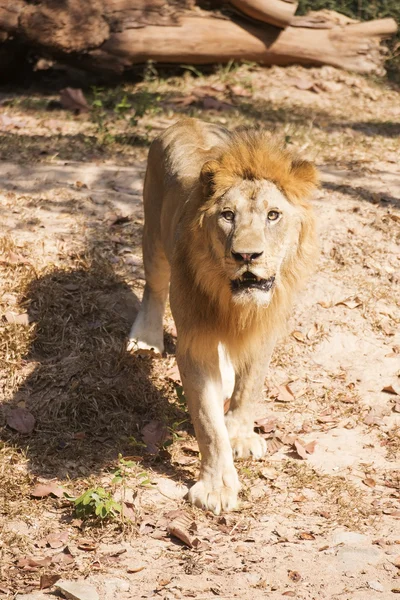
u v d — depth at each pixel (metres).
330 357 7.31
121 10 12.77
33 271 7.50
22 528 5.07
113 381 6.61
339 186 9.62
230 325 5.33
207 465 5.47
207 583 4.58
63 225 8.34
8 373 6.57
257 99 12.77
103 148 10.15
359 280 8.12
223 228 4.95
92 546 4.89
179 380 6.79
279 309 5.36
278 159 5.07
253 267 4.77
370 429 6.44
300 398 6.79
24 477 5.56
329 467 5.93
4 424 6.15
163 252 6.82
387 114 12.71
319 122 12.00
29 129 11.09
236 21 13.47
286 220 5.03
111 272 7.73
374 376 7.09
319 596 4.48
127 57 12.93
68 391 6.43
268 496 5.55
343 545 4.98
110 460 5.88
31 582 4.55
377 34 14.09
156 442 6.07
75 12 12.44
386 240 8.67
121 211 8.70
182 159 6.29
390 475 5.86
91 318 7.22
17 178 9.09
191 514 5.26
